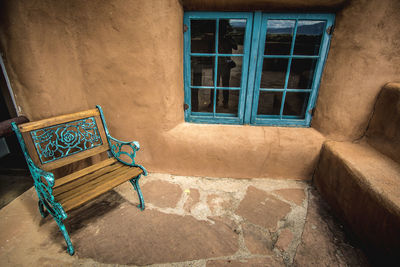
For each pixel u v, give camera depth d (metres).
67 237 1.65
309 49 2.39
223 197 2.34
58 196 1.64
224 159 2.54
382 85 2.02
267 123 2.57
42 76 1.96
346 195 1.92
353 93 2.14
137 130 2.50
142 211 2.14
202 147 2.50
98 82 2.29
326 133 2.39
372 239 1.60
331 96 2.27
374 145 2.13
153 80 2.24
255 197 2.34
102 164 2.09
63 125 1.87
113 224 1.99
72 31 2.09
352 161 1.92
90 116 2.00
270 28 2.25
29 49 1.85
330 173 2.19
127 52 2.14
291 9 2.08
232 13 2.18
